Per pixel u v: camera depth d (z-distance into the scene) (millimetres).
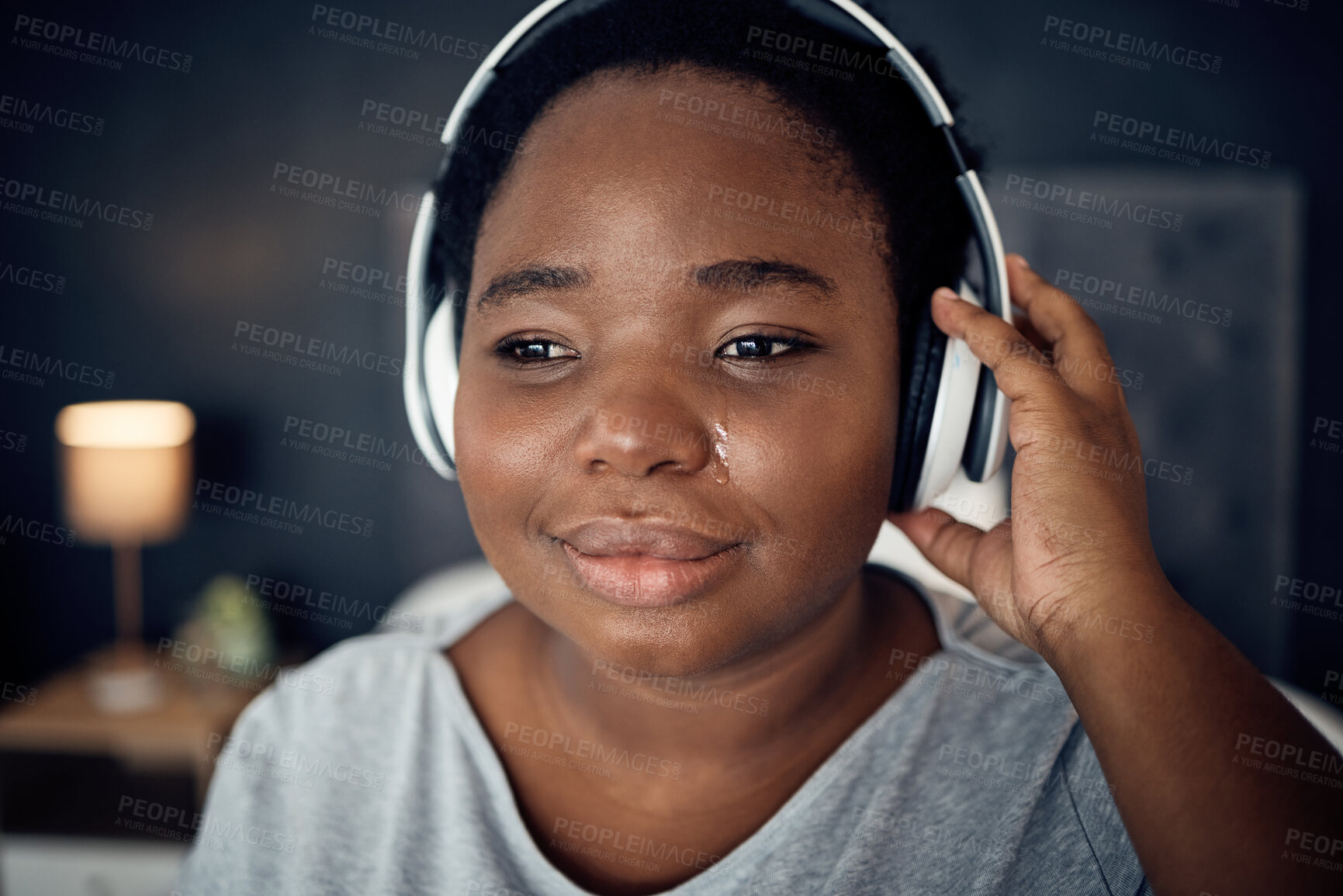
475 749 698
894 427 584
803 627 580
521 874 635
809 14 575
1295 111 2410
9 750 2066
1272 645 2375
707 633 537
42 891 1984
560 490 546
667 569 532
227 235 2711
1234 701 513
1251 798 492
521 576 582
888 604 741
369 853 672
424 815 672
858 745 639
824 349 538
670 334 524
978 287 681
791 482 525
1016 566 596
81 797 2117
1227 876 487
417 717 738
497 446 562
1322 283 2438
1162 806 506
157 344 2746
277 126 2684
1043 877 582
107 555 2773
